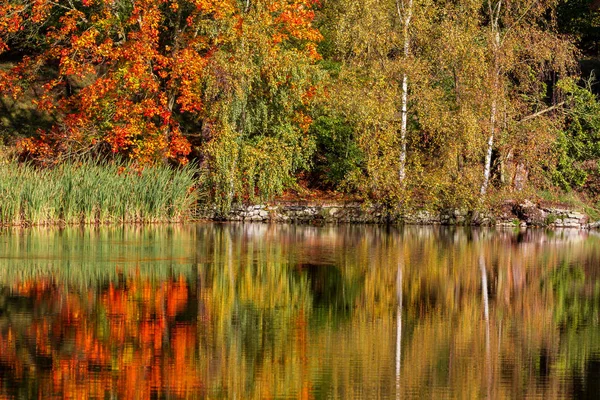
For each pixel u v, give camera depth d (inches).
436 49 1715.1
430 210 1750.7
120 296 928.3
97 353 703.1
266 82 1744.6
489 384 644.7
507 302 953.5
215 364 681.6
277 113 1772.9
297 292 979.9
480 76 1710.1
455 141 1678.2
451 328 821.2
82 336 754.2
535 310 913.5
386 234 1595.7
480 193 1733.5
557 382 651.5
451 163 1681.8
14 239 1378.0
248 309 882.8
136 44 1685.5
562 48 1737.2
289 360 696.4
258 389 624.1
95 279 1025.5
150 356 697.0
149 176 1691.7
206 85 1724.9
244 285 1013.2
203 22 1710.1
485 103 1704.0
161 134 1745.8
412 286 1037.2
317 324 823.7
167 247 1327.5
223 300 924.0
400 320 850.1
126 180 1662.2
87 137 1743.4
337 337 774.5
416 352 729.0
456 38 1678.2
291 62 1720.0
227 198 1740.9
